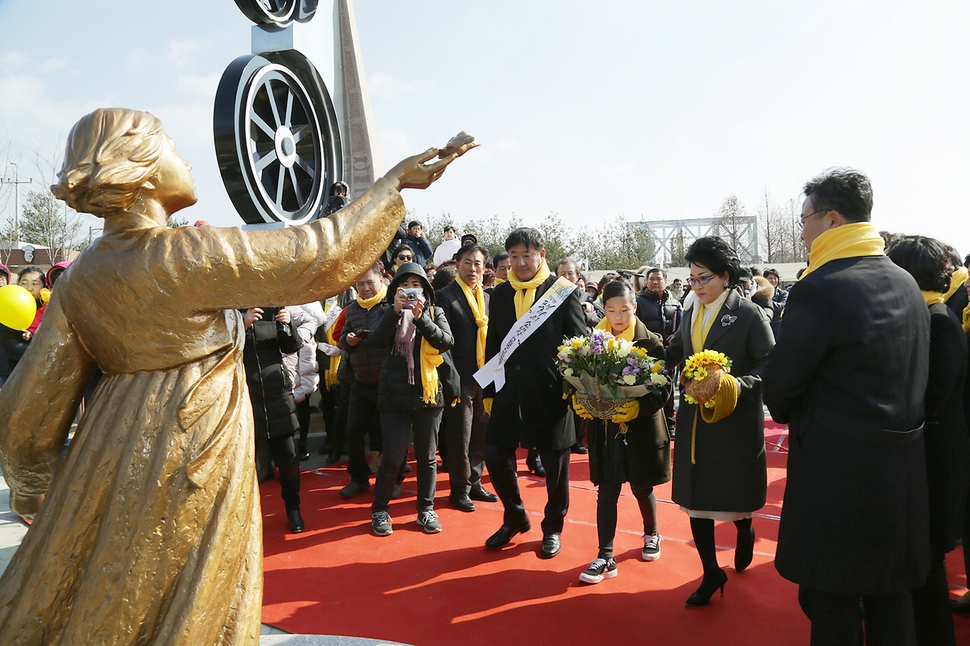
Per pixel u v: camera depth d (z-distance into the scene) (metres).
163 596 1.39
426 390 4.12
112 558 1.37
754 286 9.09
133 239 1.48
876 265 2.21
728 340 3.10
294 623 2.99
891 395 2.11
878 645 2.15
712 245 3.11
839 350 2.15
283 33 6.48
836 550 2.09
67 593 1.42
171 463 1.40
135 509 1.38
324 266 1.49
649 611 3.07
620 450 3.41
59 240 20.41
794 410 2.29
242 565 1.48
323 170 6.83
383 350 4.66
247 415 1.55
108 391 1.49
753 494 3.06
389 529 4.14
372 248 1.58
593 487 5.27
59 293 1.53
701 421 3.10
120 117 1.52
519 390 3.73
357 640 2.70
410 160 1.64
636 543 3.96
